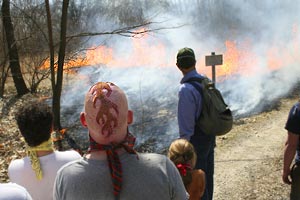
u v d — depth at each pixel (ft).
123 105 6.01
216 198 17.98
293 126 10.34
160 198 5.89
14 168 8.09
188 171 10.63
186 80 13.42
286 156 10.61
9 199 5.47
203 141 13.62
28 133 7.95
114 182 5.67
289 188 18.35
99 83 6.13
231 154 24.20
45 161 8.08
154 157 6.17
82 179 5.76
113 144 5.91
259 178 19.92
